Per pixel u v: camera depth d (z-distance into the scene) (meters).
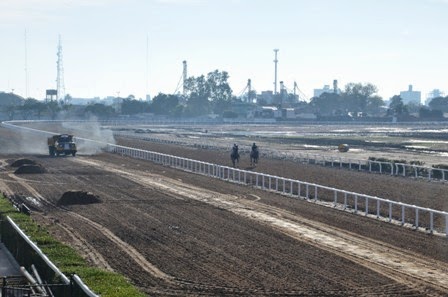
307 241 34.78
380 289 25.72
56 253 30.31
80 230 38.66
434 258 30.88
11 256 31.52
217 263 30.14
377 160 77.31
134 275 28.09
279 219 41.59
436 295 24.89
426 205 47.38
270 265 29.66
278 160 87.75
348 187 58.03
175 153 98.88
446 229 35.78
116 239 35.91
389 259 30.64
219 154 96.94
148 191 56.44
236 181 63.47
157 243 34.69
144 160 87.62
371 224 39.75
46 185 61.44
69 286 23.20
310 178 65.56
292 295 25.02
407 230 37.84
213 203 48.91
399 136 155.62
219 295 25.11
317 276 27.69
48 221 41.84
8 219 34.41
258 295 25.03
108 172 72.75
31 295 23.23
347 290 25.61
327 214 43.47
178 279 27.42
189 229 38.50
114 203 49.47
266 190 56.66
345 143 128.38
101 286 24.67
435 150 110.62
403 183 61.34
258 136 151.50
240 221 40.97
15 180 65.50
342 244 33.94
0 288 24.45
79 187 59.75
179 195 53.75
